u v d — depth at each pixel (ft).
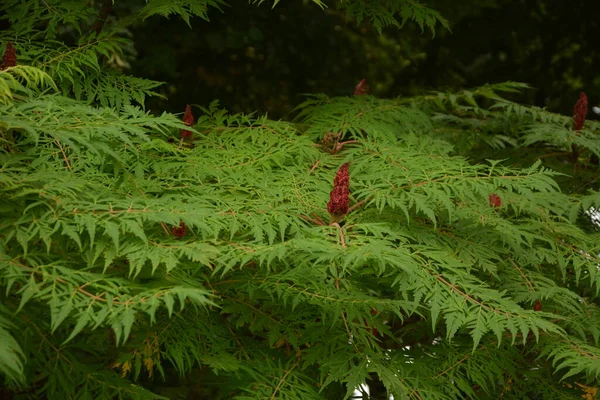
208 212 11.03
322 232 11.79
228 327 14.46
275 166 15.14
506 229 14.70
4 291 10.04
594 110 32.19
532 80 32.35
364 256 10.87
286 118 31.12
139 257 10.13
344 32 34.17
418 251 12.55
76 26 16.37
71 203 10.25
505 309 12.34
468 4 34.30
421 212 14.56
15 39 15.75
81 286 9.64
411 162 14.10
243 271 13.33
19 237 9.67
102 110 11.25
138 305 9.62
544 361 15.80
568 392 15.15
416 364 14.10
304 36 31.04
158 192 12.94
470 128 21.40
